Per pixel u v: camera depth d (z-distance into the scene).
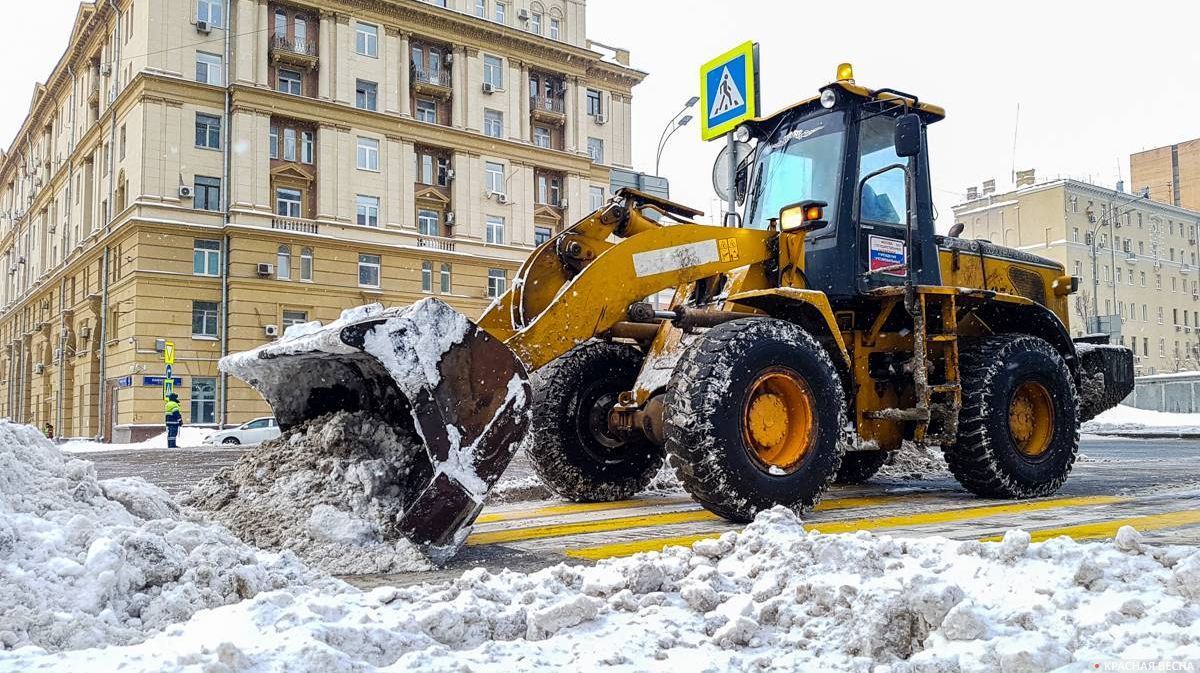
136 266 26.83
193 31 27.84
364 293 29.88
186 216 27.53
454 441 3.68
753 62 9.09
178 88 27.47
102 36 32.50
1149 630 2.04
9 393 45.94
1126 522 4.55
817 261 5.43
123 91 28.36
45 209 41.03
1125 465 9.15
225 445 21.14
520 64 34.34
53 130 40.94
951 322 5.41
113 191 29.56
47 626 2.26
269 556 3.18
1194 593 2.24
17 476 3.13
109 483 3.61
